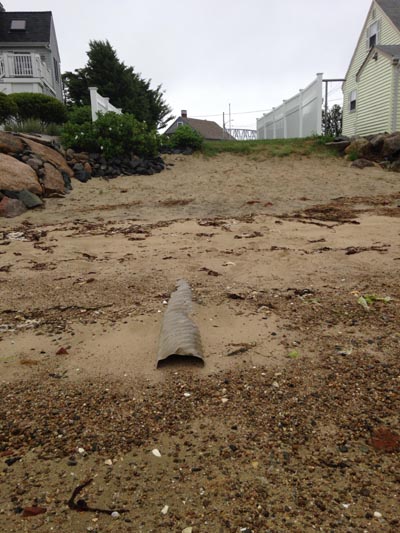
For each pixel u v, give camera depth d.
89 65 29.72
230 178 10.66
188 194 9.31
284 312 3.34
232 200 8.84
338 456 1.82
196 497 1.62
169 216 7.73
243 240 5.82
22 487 1.68
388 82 15.53
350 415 2.08
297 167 11.77
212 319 3.22
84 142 11.00
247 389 2.32
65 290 3.99
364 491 1.62
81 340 2.95
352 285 3.92
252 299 3.62
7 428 2.05
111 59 29.61
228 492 1.64
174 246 5.58
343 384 2.35
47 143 10.41
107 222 7.29
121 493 1.65
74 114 13.34
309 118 16.06
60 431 2.02
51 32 26.36
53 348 2.84
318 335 2.94
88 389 2.36
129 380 2.44
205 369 2.53
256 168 11.66
